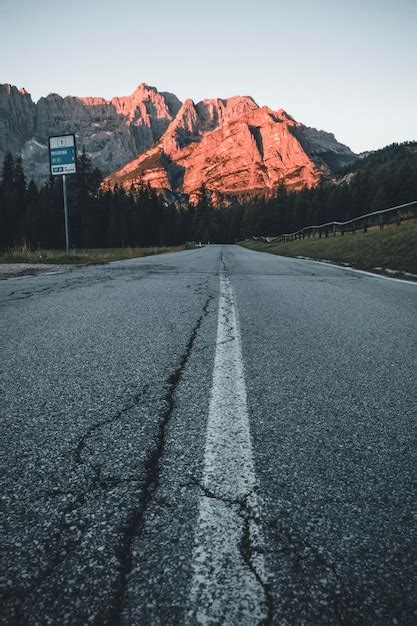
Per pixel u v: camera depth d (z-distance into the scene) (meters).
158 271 9.88
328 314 4.21
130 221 71.25
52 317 3.85
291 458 1.32
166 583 0.82
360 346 2.85
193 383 2.04
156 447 1.38
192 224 105.31
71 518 1.01
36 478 1.19
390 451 1.38
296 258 18.25
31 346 2.76
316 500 1.10
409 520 1.03
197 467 1.25
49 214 57.16
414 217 16.03
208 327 3.46
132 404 1.76
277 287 6.72
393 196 88.81
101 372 2.20
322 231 26.33
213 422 1.58
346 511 1.06
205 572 0.85
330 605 0.79
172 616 0.75
